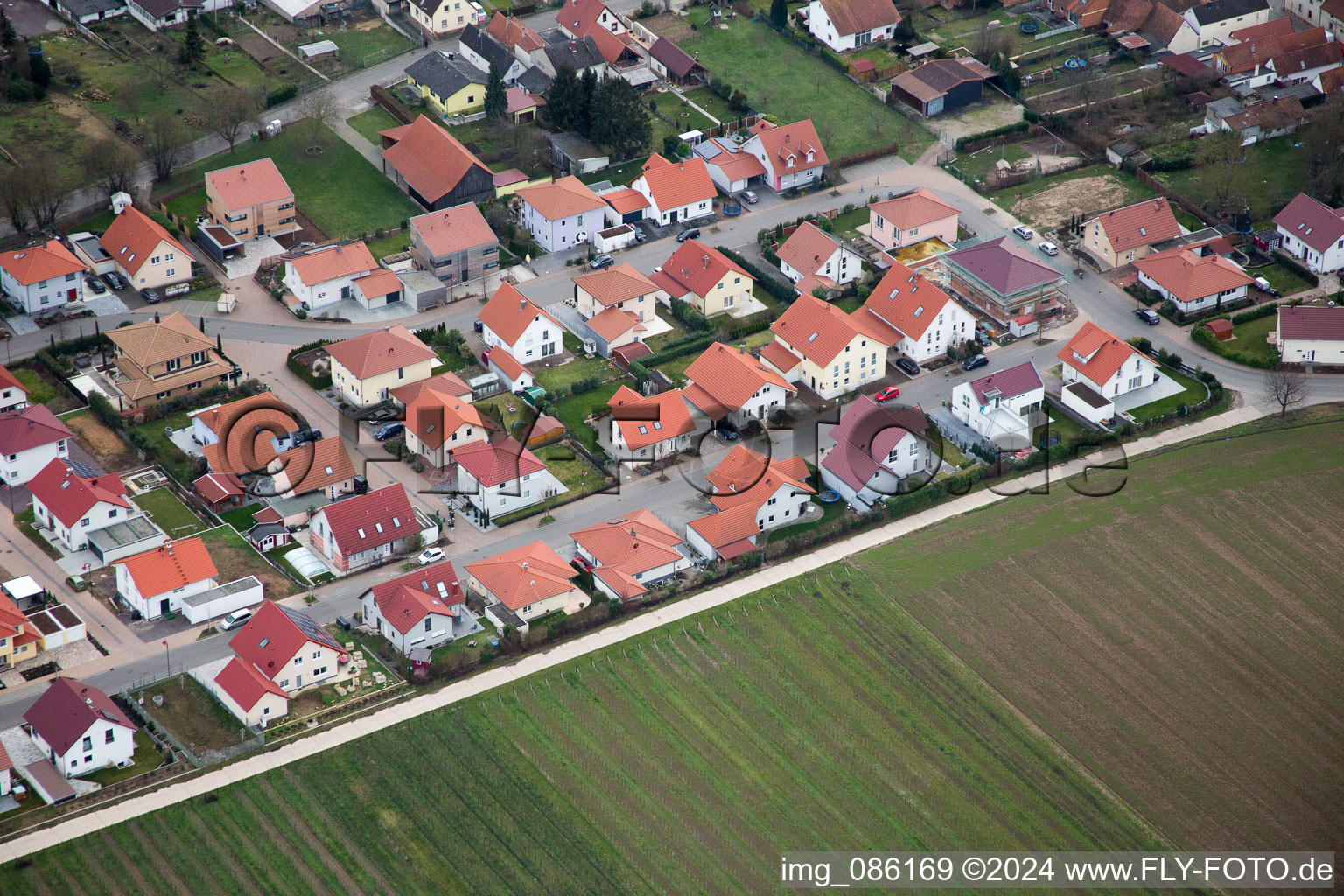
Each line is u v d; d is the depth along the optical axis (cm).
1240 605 16575
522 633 16012
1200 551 17238
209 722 15025
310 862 13638
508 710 15212
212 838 13825
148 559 16188
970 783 14562
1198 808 14362
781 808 14312
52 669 15538
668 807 14275
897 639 16112
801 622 16300
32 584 16212
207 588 16388
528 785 14438
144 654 15762
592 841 13925
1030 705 15375
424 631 15800
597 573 16675
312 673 15438
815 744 14938
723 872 13700
